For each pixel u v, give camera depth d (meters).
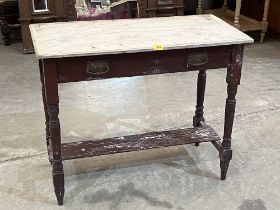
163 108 3.23
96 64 1.96
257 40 4.68
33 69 3.94
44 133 2.90
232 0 5.23
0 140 2.81
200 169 2.52
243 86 3.58
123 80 3.70
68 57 1.90
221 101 3.32
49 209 2.20
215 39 2.08
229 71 2.17
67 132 2.90
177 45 2.00
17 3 4.54
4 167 2.53
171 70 2.09
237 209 2.21
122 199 2.27
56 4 4.16
